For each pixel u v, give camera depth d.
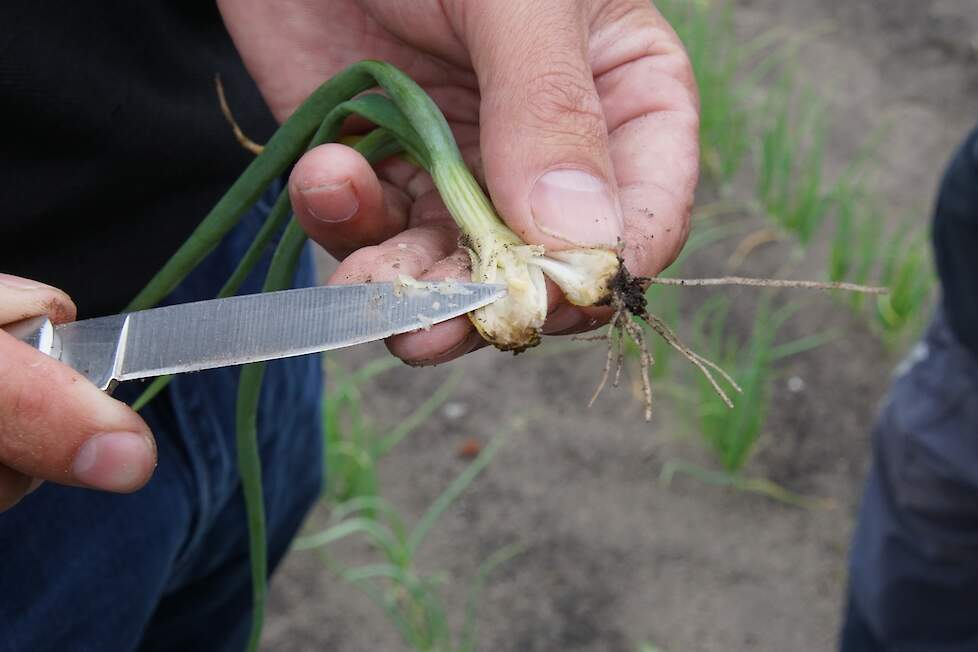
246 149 0.40
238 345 0.28
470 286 0.29
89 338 0.28
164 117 0.36
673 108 0.36
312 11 0.39
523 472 0.79
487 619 0.70
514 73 0.31
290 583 0.74
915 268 0.86
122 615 0.39
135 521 0.39
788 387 0.84
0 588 0.35
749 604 0.71
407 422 0.82
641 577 0.73
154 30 0.35
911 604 0.55
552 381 0.85
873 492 0.56
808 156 1.04
